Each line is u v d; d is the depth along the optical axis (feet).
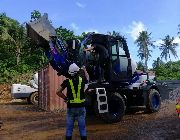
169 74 112.57
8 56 78.43
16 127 17.69
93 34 17.74
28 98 32.91
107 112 17.28
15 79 58.70
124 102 18.19
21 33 79.82
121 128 16.03
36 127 17.48
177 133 14.06
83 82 11.10
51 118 20.99
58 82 25.09
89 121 18.71
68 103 10.98
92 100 17.70
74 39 17.06
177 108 14.92
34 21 17.42
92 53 18.17
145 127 15.93
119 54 19.12
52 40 16.80
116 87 18.98
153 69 116.98
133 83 20.25
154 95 21.29
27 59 77.05
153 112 21.18
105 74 18.57
